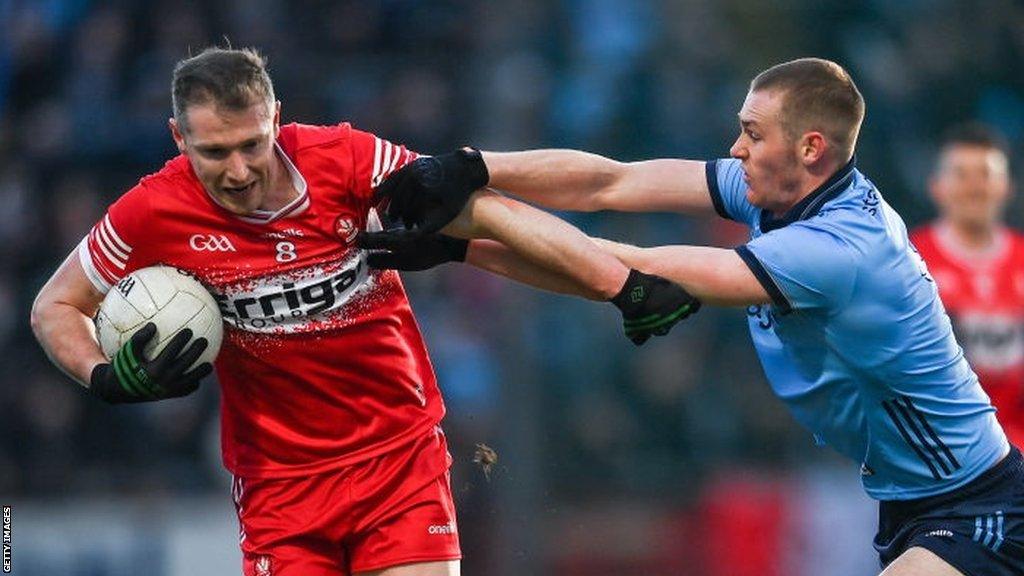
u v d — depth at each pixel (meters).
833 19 45.38
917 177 43.56
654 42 44.38
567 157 21.06
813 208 20.14
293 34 43.84
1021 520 20.52
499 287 39.81
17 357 40.53
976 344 32.75
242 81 18.30
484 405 39.22
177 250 19.41
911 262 20.28
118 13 45.50
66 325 19.58
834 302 19.75
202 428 39.72
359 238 19.48
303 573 20.44
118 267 19.53
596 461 39.72
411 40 43.59
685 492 40.22
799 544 40.44
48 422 39.72
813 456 41.00
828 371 20.48
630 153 42.84
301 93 42.38
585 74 43.25
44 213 42.75
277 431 20.31
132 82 44.84
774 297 19.62
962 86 45.44
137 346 18.77
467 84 42.88
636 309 19.23
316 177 19.34
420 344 20.92
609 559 39.56
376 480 20.36
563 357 39.91
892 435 20.66
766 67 44.97
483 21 42.78
